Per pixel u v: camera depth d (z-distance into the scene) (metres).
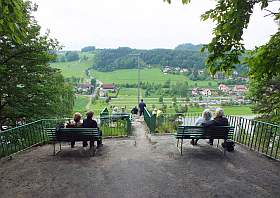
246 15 7.34
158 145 11.61
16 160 9.70
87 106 96.25
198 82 125.06
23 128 11.54
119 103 103.38
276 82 21.97
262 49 7.75
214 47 8.23
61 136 10.41
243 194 7.00
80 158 9.87
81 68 171.38
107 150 10.91
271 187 7.40
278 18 7.65
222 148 10.97
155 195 6.96
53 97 23.14
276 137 10.33
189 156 10.01
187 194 7.00
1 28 6.26
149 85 124.50
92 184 7.63
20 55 21.33
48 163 9.34
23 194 7.07
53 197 6.90
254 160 9.52
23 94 21.48
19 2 6.18
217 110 10.65
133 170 8.66
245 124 11.55
